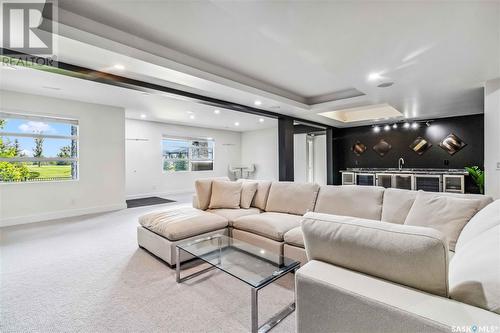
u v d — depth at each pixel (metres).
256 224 2.70
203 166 8.90
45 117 4.49
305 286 1.02
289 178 5.47
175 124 8.04
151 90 3.29
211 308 1.82
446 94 3.70
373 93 3.66
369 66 2.61
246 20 1.76
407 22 1.77
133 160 7.12
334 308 0.94
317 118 5.93
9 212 4.12
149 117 6.80
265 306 1.85
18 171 4.29
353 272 1.00
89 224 4.16
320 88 4.13
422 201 2.10
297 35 1.97
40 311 1.77
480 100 4.09
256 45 2.63
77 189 4.85
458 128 5.54
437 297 0.83
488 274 0.74
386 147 6.66
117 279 2.25
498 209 1.35
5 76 3.41
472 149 5.37
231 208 3.47
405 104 4.42
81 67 2.68
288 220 2.72
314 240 1.10
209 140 9.05
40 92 4.21
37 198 4.40
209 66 3.09
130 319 1.68
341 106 4.63
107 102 4.98
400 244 0.86
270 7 1.61
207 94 3.75
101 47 2.20
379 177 6.18
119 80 2.99
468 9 1.60
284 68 3.27
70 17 2.02
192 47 2.67
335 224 1.05
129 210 5.32
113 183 5.35
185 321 1.67
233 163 9.74
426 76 2.92
